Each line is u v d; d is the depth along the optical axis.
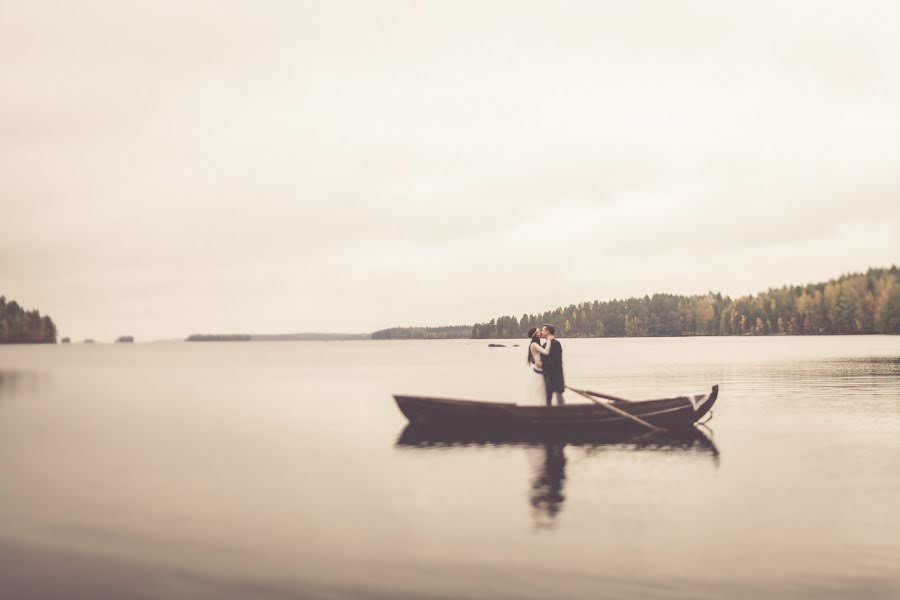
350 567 7.68
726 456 14.10
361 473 12.77
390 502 10.49
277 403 27.97
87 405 27.47
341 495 10.99
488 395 31.50
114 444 16.72
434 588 7.09
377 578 7.37
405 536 8.70
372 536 8.74
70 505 10.47
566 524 9.16
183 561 7.93
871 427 18.02
